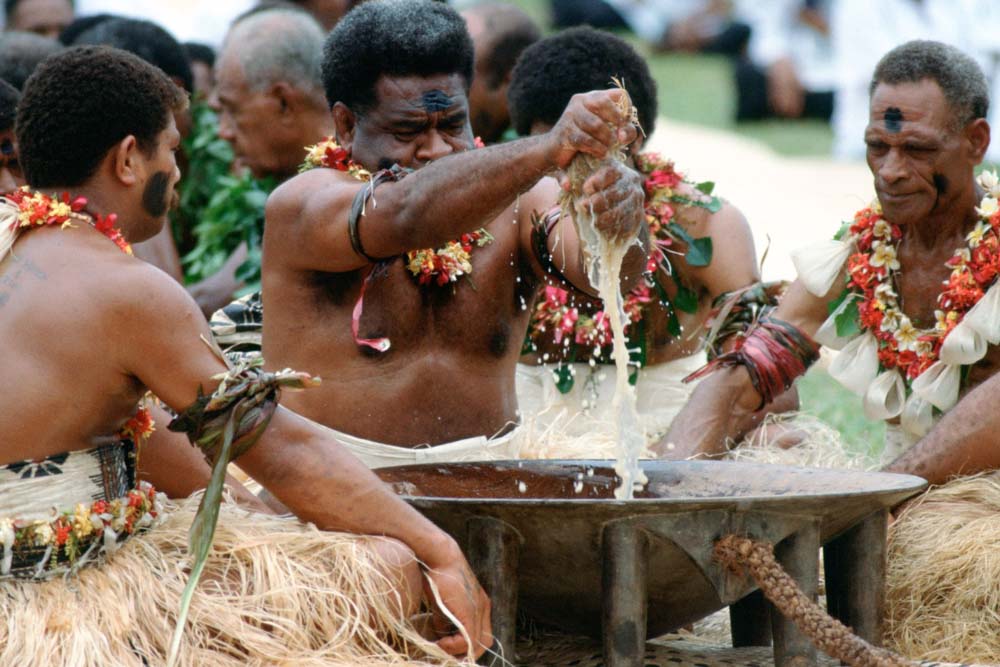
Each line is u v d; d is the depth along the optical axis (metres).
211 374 7.26
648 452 10.25
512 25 14.80
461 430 9.19
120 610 6.92
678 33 39.31
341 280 8.98
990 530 8.41
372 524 7.38
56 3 22.52
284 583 7.14
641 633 7.24
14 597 6.98
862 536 7.80
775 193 29.20
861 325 9.84
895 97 9.25
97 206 7.60
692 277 11.48
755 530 7.28
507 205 7.61
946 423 9.02
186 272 16.56
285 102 13.72
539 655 8.42
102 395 7.22
